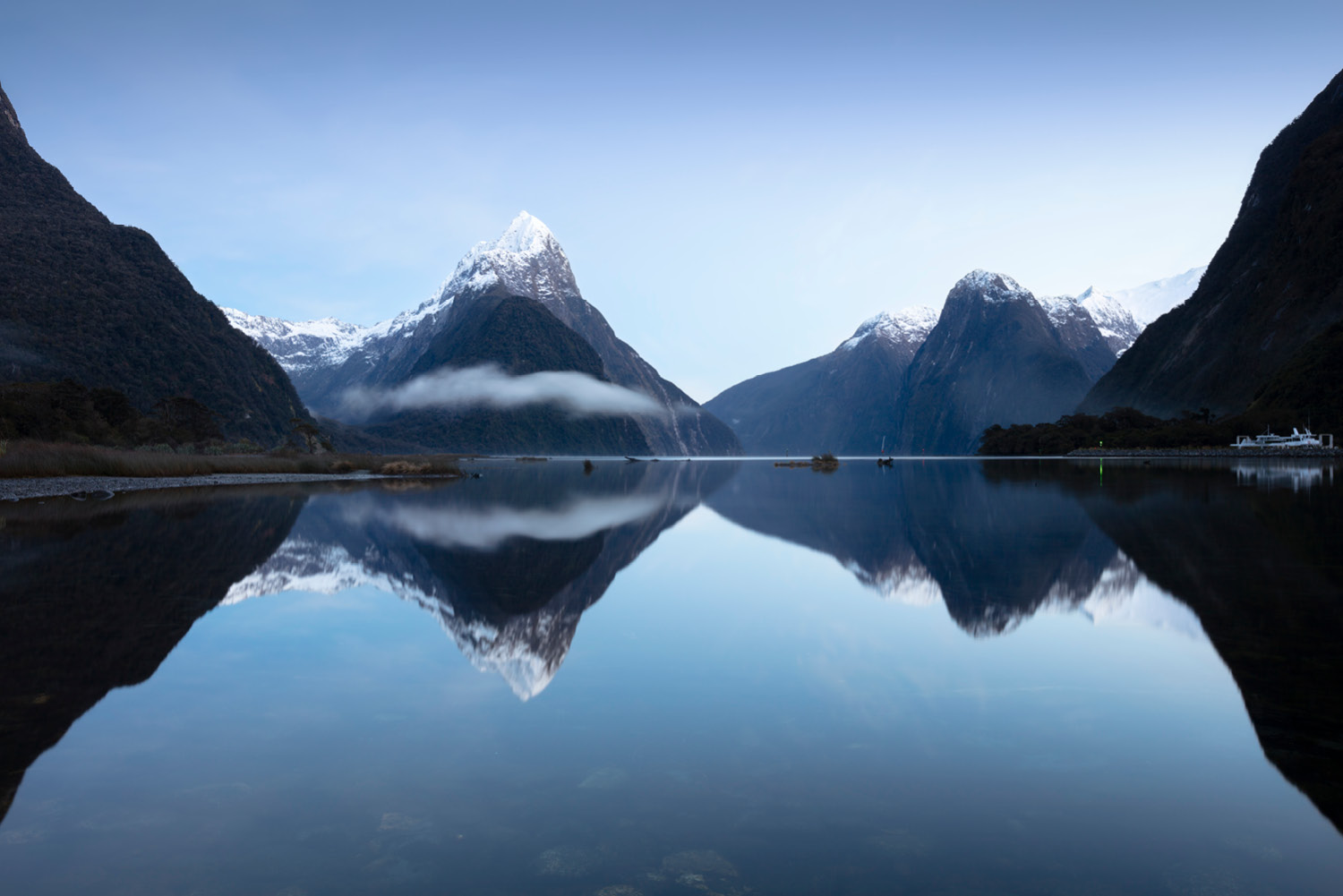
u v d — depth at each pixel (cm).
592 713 561
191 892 337
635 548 1514
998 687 605
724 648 740
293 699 594
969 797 425
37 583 1073
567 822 403
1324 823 390
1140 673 628
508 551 1456
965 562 1231
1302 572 1042
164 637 779
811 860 364
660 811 412
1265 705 549
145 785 444
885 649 727
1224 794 422
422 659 707
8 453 3606
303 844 381
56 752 492
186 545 1480
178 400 9444
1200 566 1110
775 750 490
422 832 391
